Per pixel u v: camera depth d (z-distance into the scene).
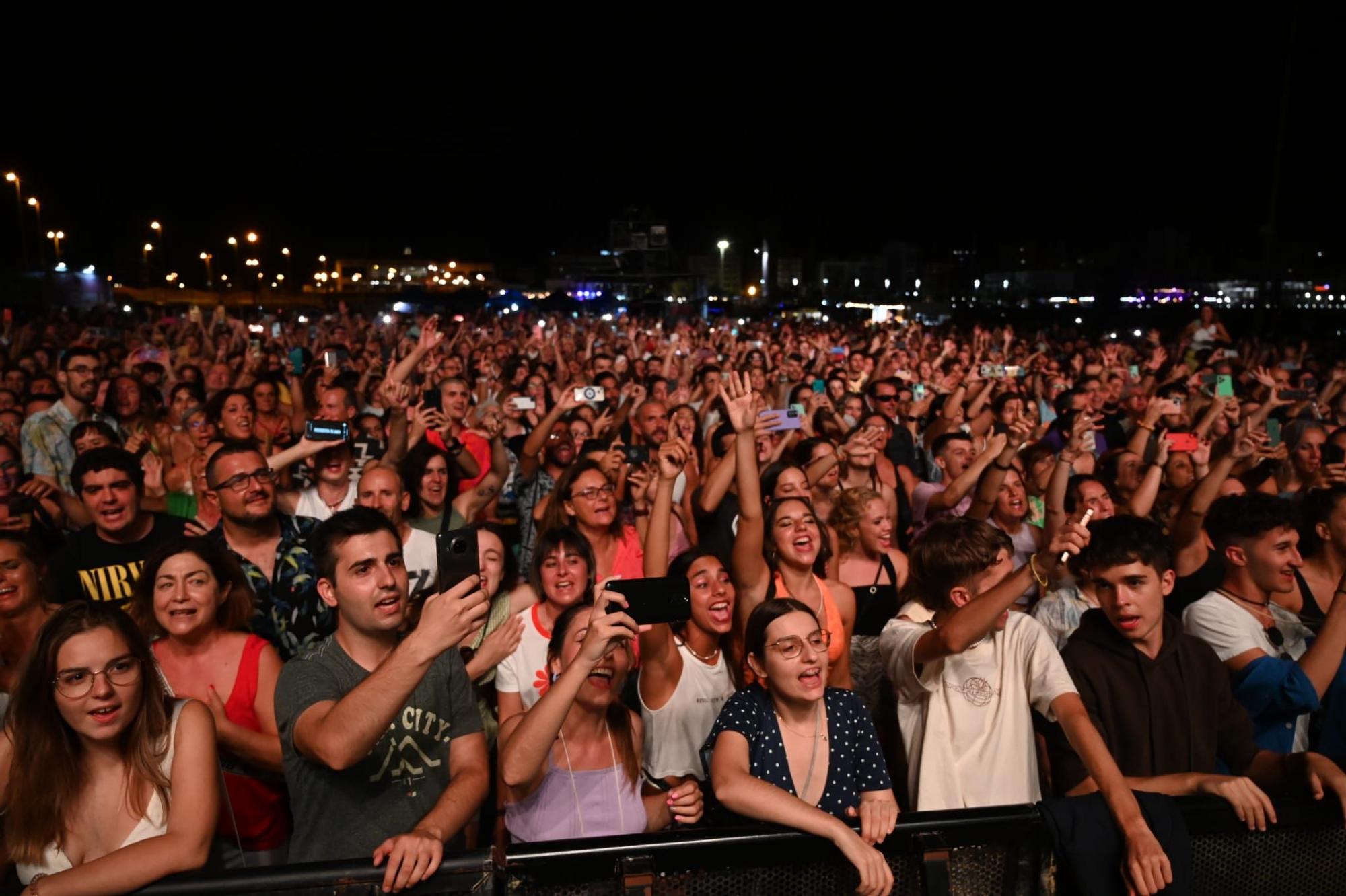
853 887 2.35
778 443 7.06
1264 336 21.64
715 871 2.31
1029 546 5.86
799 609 3.05
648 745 3.86
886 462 7.52
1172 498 6.36
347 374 10.49
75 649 2.61
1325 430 6.79
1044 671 3.19
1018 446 5.76
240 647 3.52
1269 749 3.50
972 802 3.21
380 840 2.83
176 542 3.52
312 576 4.35
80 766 2.68
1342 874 2.53
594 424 8.41
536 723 2.76
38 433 7.70
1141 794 2.48
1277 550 3.64
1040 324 36.38
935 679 3.31
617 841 2.26
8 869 2.81
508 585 4.70
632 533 5.61
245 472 4.57
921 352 17.42
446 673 2.98
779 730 3.08
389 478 5.05
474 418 9.29
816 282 99.94
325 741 2.51
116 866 2.48
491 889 2.22
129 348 15.83
